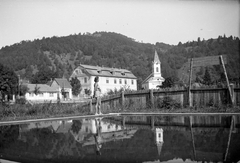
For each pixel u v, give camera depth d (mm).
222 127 7918
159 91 24172
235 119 11383
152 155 4059
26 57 126312
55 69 134375
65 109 21625
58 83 60062
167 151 4336
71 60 156625
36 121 14336
